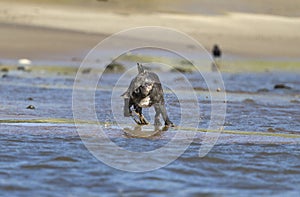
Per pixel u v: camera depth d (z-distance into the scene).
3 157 47.81
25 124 61.22
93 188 41.56
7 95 85.44
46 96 86.38
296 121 70.94
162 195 40.47
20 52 148.62
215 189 42.22
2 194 39.66
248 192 41.91
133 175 44.62
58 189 41.12
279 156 51.50
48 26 183.50
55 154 49.22
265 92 106.75
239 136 59.22
